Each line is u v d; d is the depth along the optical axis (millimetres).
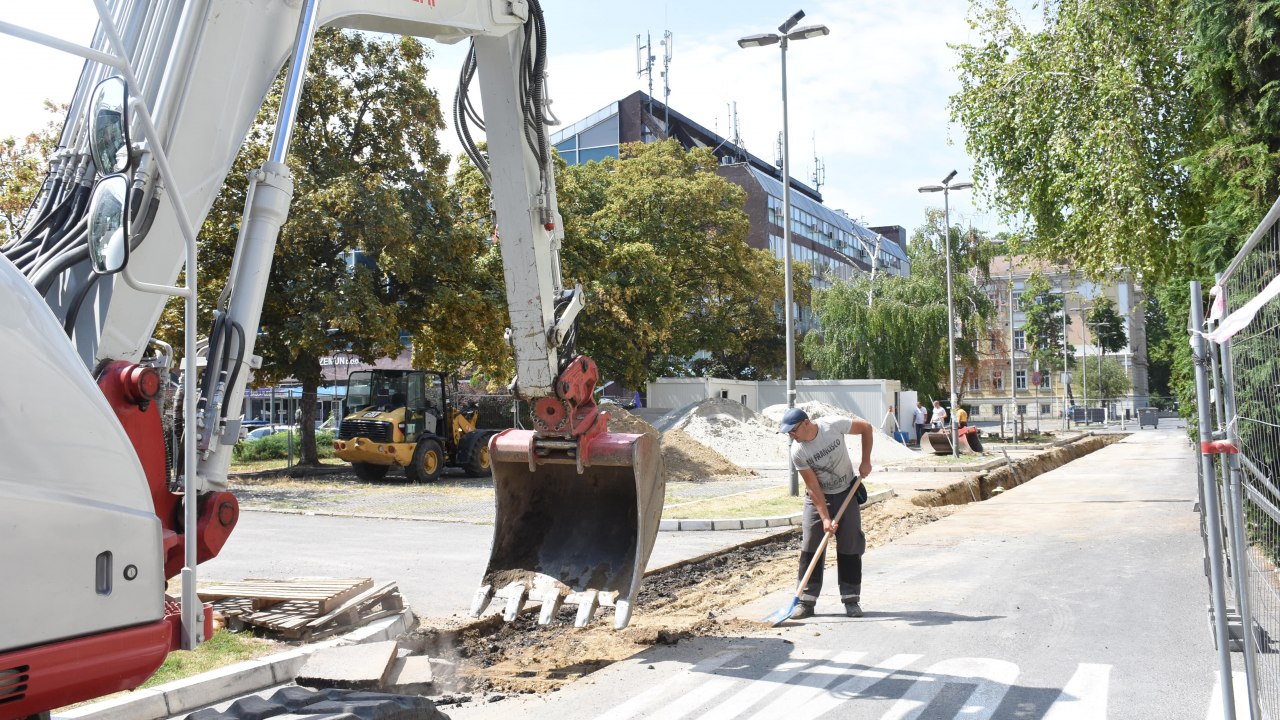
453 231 24891
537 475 7172
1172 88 15156
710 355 54719
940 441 31766
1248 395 4223
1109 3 15453
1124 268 16625
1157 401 90562
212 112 4266
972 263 48469
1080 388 83812
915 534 12617
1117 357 92688
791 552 12094
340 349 25328
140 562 2988
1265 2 10055
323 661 5586
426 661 6023
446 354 26859
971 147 18703
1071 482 21031
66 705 2789
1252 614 4242
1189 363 12484
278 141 4453
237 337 4293
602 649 6922
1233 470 4293
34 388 2736
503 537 6922
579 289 6934
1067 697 5465
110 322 3836
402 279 23688
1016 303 85500
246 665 5973
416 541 12328
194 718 3064
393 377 22531
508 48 6449
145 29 4184
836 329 47125
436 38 6199
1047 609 7781
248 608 7129
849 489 7703
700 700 5551
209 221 21203
